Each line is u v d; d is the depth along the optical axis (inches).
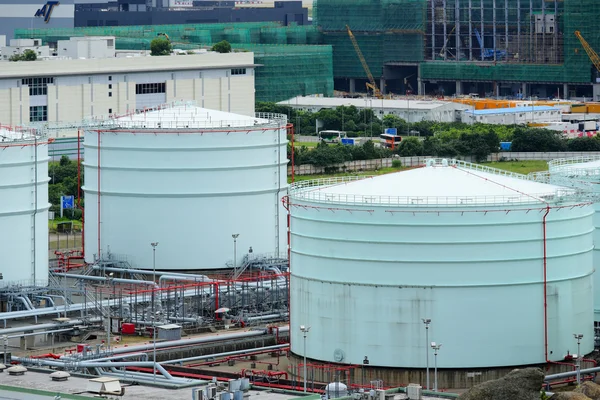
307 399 6407.5
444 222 7829.7
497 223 7859.3
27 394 6338.6
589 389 6678.2
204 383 6776.6
